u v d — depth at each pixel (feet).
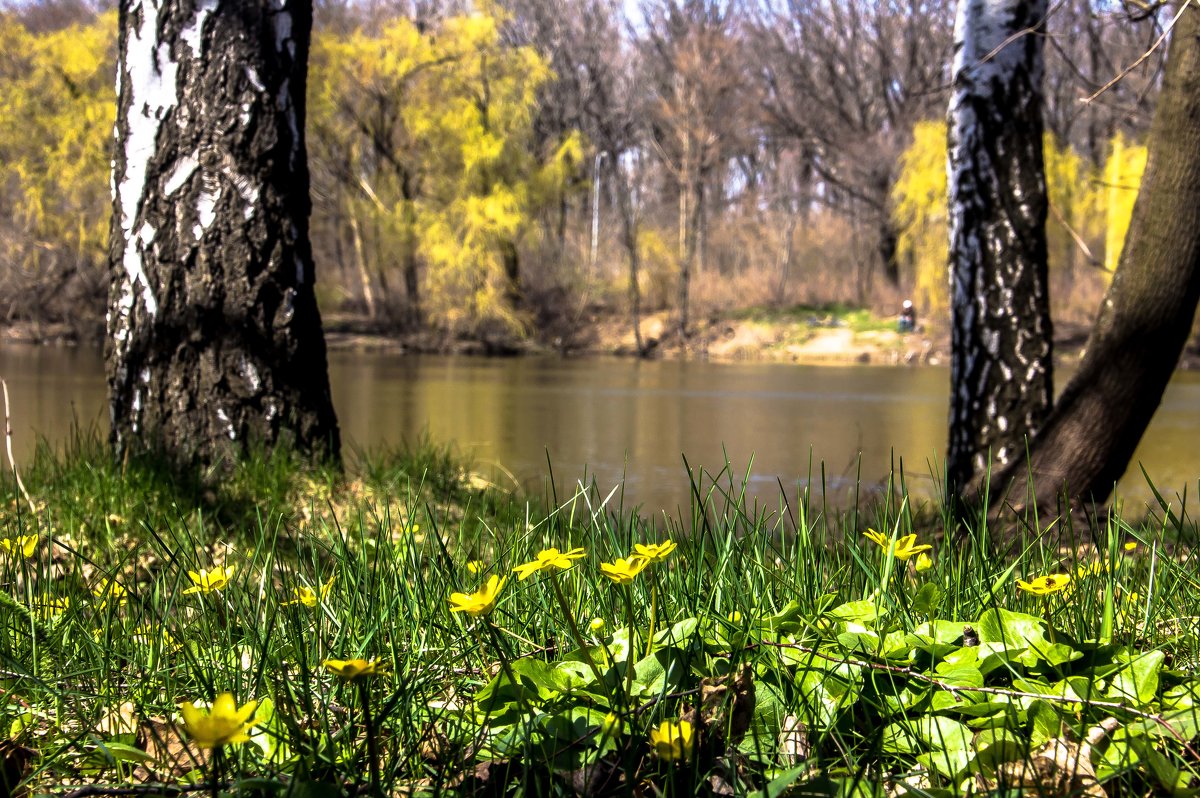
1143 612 6.66
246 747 4.55
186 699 5.60
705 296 106.93
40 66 77.15
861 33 127.85
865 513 12.35
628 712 4.53
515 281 94.07
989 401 18.98
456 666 6.02
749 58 134.51
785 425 34.22
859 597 7.13
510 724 4.77
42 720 5.65
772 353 90.22
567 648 5.82
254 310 14.93
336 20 105.50
